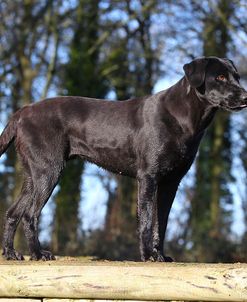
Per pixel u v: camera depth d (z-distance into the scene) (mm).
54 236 19047
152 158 7816
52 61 20953
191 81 7715
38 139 8203
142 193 7809
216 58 7957
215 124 23484
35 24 21078
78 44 20656
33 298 6168
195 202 22719
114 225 19844
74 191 19578
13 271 6137
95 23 21062
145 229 7652
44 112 8305
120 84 22094
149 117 7957
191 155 7949
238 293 5668
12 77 22047
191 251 18438
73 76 20406
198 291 5770
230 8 20641
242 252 17891
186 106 7816
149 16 21578
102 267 6020
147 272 5898
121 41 21922
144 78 22453
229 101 7742
